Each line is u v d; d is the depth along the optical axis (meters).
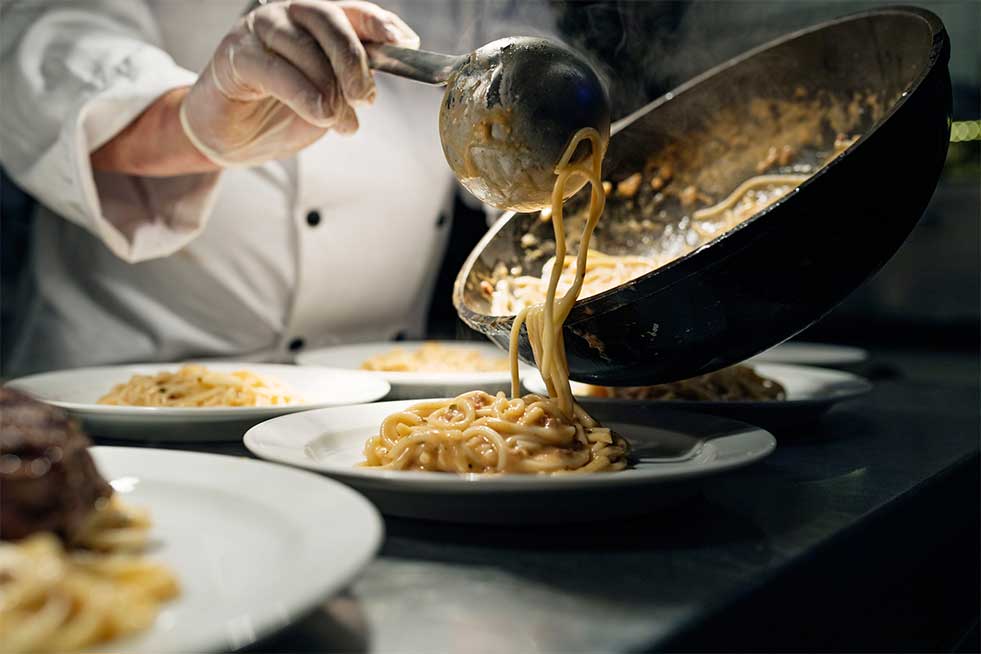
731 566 0.69
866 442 1.18
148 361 1.90
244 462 0.74
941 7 2.71
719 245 0.86
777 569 0.68
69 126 1.48
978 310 2.55
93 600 0.49
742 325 0.92
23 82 1.55
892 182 0.90
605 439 0.94
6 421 0.62
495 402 0.97
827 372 1.55
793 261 0.88
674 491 0.78
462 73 0.94
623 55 2.38
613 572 0.67
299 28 1.25
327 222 1.97
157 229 1.66
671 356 0.94
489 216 2.33
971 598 1.15
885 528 0.86
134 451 0.80
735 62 1.31
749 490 0.92
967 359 2.31
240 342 2.00
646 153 1.34
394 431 0.95
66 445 0.63
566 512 0.75
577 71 0.92
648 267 1.27
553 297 0.96
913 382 1.84
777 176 1.34
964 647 1.10
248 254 1.92
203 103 1.43
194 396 1.27
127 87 1.51
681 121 1.34
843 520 0.81
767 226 0.85
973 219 2.52
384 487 0.73
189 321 1.95
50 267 1.92
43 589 0.49
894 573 0.89
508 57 0.92
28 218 2.39
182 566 0.60
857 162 0.86
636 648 0.54
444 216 2.28
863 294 2.73
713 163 1.37
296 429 0.95
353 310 2.14
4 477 0.59
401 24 1.25
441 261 2.40
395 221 2.10
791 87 1.31
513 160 0.92
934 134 0.95
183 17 1.84
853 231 0.89
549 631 0.56
